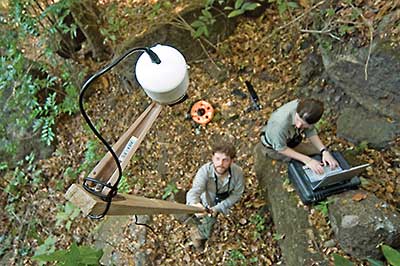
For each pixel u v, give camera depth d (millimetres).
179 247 3301
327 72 3359
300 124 2602
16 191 4395
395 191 2818
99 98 4312
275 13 3994
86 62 4297
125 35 4074
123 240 3498
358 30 3086
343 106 3361
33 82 3895
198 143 3725
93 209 1249
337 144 3221
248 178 3373
